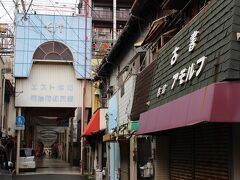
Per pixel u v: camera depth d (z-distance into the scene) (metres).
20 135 38.06
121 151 20.61
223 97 6.15
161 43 12.99
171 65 9.59
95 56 36.25
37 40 34.81
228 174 7.73
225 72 6.35
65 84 35.59
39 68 35.41
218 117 6.08
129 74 17.84
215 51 6.98
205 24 7.80
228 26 6.67
